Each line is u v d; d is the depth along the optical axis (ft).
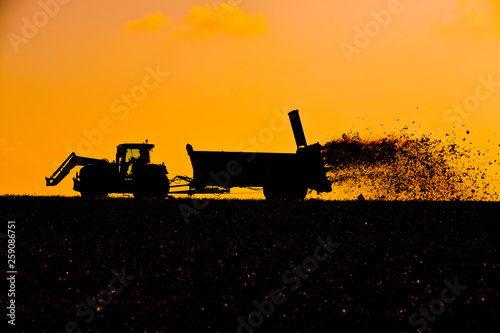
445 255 65.31
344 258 63.10
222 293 50.01
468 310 44.96
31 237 74.79
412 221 87.61
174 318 43.47
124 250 67.67
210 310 45.32
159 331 40.86
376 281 53.36
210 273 56.85
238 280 54.24
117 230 79.87
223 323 42.47
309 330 40.55
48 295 49.55
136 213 92.63
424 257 64.13
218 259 62.85
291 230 80.33
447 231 80.23
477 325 41.57
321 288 50.83
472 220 88.84
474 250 68.23
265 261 62.13
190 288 51.62
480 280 54.03
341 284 52.26
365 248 68.74
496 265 60.75
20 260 62.64
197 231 79.36
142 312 44.88
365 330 40.34
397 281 53.31
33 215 90.07
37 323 42.29
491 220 88.99
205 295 49.44
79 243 71.51
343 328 40.65
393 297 48.16
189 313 44.55
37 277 55.67
